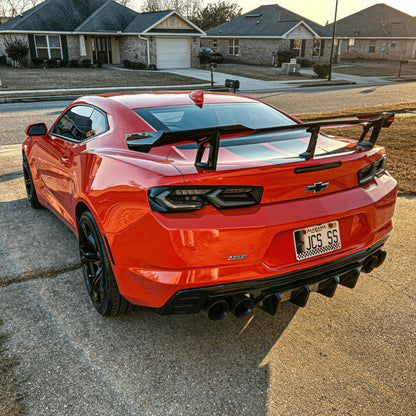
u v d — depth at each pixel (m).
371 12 58.47
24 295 3.07
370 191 2.56
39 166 4.14
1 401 2.08
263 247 2.15
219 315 2.27
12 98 17.69
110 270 2.51
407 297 3.06
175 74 29.52
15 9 63.53
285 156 2.36
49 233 4.19
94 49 35.47
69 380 2.24
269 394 2.16
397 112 12.97
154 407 2.08
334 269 2.46
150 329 2.70
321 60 44.44
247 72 33.34
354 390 2.19
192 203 2.05
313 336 2.62
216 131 1.95
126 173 2.32
